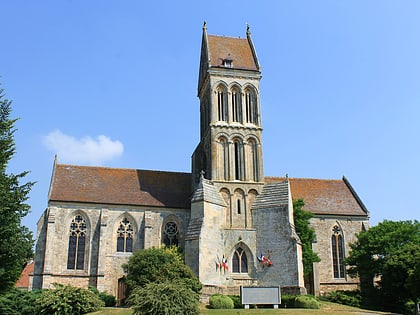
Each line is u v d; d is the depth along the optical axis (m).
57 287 48.78
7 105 40.69
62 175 70.00
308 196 77.50
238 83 71.44
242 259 63.34
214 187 65.31
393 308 63.72
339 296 63.53
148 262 53.84
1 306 50.25
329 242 73.56
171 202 70.31
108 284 63.75
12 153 40.44
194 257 59.25
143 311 37.38
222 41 75.38
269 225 63.81
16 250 38.28
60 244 63.97
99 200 67.12
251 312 45.34
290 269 60.47
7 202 38.09
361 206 77.44
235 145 69.12
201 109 77.00
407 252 62.06
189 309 38.34
